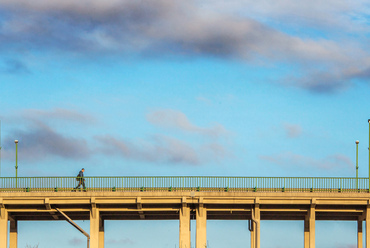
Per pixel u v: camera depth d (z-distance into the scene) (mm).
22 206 98000
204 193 96688
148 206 98000
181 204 97562
